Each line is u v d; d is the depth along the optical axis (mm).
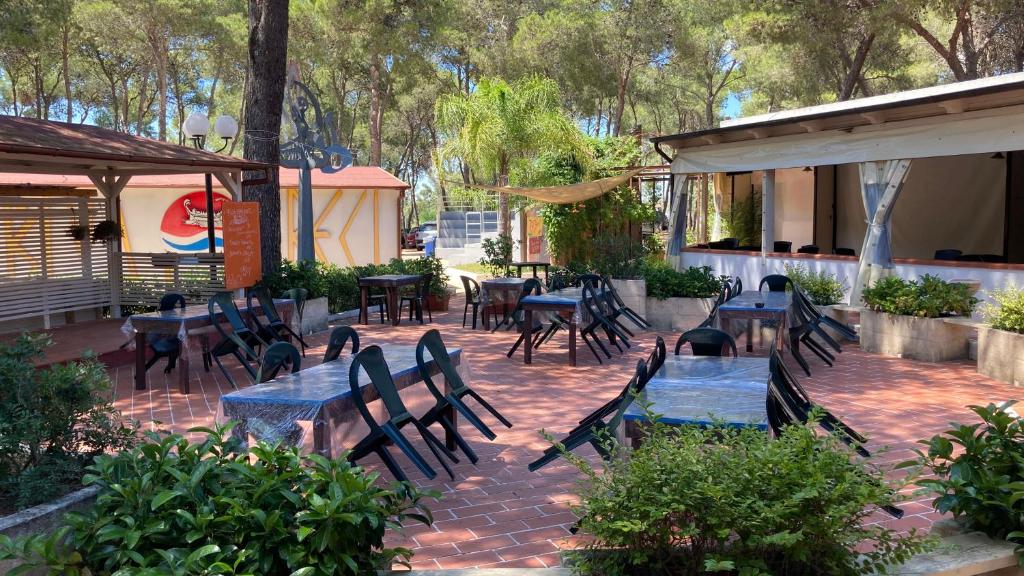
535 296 9469
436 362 5586
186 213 20453
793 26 16891
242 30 26891
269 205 12414
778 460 2756
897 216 14828
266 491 2922
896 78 23453
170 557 2654
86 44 29500
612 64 26906
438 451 5664
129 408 7117
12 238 10680
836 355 9398
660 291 11586
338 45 25078
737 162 13391
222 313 8133
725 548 2766
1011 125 9719
